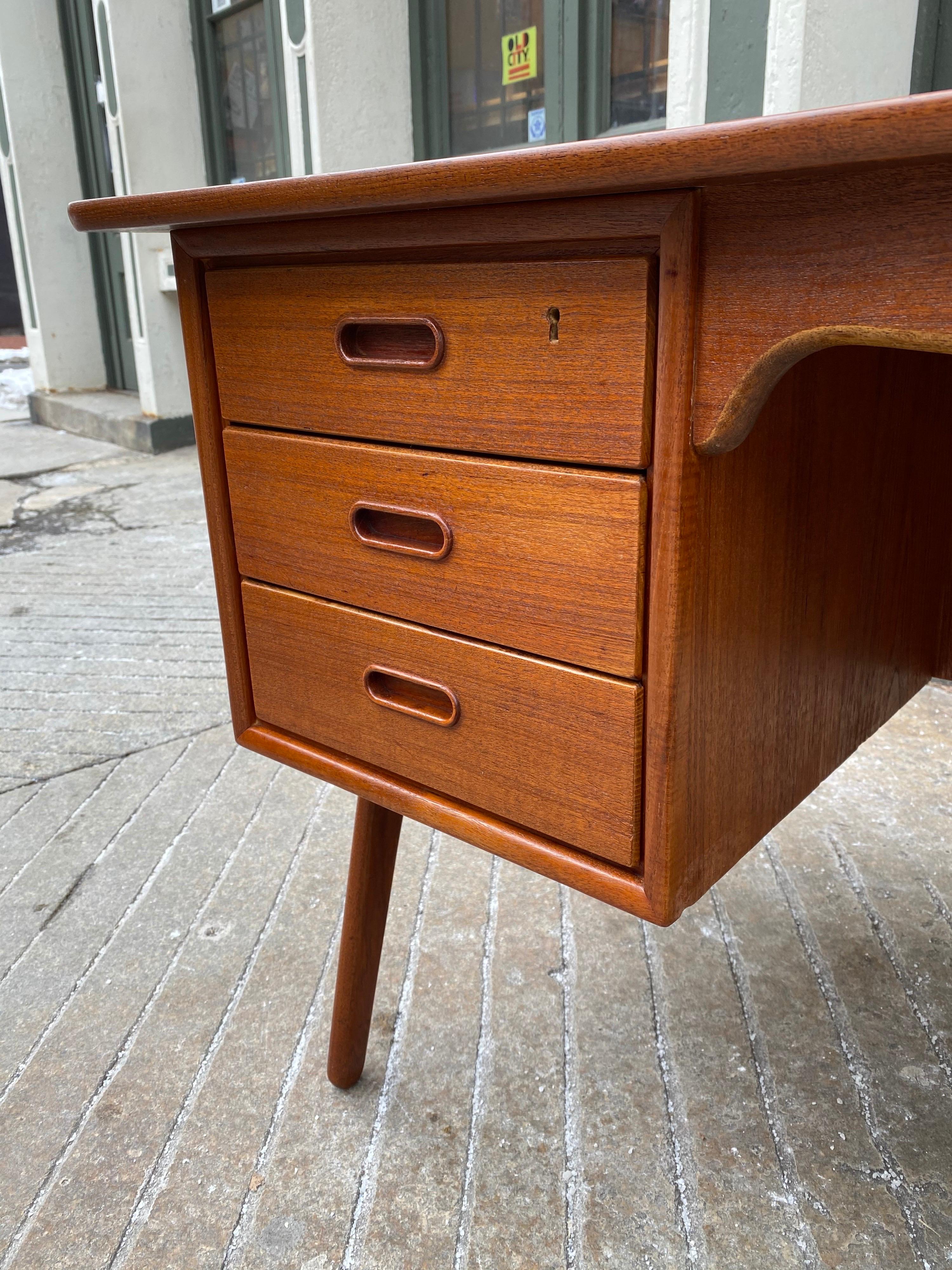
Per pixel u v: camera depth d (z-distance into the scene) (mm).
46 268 5887
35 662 2428
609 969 1303
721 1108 1075
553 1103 1091
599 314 602
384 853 1023
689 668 657
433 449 737
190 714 2127
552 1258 908
